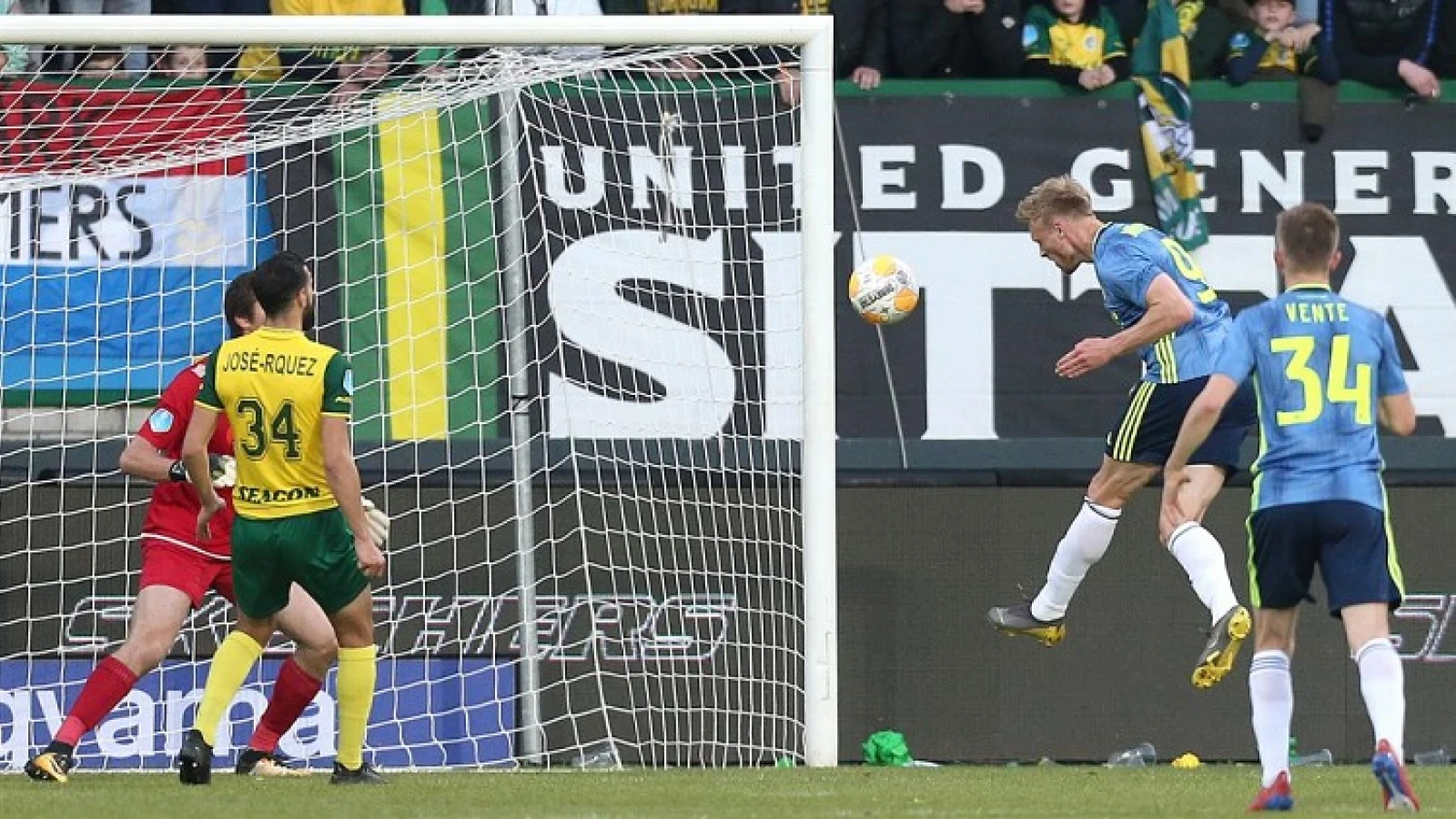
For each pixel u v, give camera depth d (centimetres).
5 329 3644
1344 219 3925
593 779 3030
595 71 3631
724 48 3559
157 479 2908
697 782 2955
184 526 2964
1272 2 3941
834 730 3400
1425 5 3984
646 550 3650
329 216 3719
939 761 3644
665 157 3756
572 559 3628
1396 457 3828
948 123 3869
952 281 3844
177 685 3541
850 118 3856
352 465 2666
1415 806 2202
